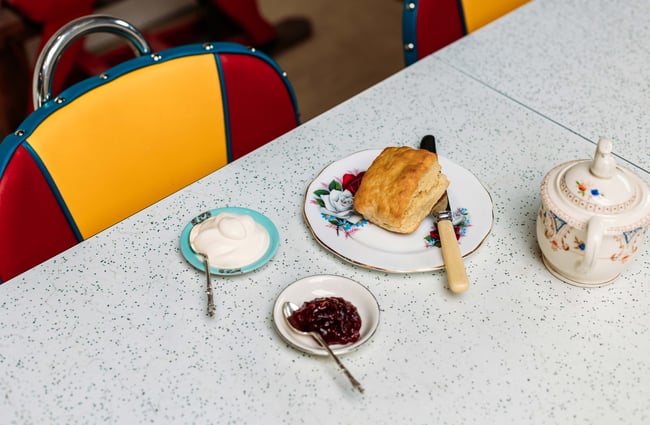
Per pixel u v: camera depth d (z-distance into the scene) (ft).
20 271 3.56
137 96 3.70
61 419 2.55
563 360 2.71
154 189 3.99
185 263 3.12
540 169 3.57
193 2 9.50
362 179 3.25
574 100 4.06
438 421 2.51
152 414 2.55
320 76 9.26
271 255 3.06
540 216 2.96
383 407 2.56
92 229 3.79
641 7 4.94
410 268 2.97
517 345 2.76
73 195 3.63
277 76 4.15
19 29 7.07
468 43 4.57
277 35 9.82
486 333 2.81
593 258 2.64
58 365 2.72
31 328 2.85
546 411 2.54
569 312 2.89
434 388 2.62
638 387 2.61
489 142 3.75
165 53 3.76
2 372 2.70
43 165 3.45
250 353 2.75
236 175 3.56
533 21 4.79
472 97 4.09
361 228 3.19
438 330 2.82
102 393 2.63
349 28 10.19
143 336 2.82
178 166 4.03
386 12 10.52
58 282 3.04
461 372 2.67
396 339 2.78
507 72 4.30
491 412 2.54
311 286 2.91
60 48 3.43
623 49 4.50
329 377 2.66
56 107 3.46
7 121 7.79
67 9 7.10
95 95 3.57
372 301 2.83
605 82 4.20
